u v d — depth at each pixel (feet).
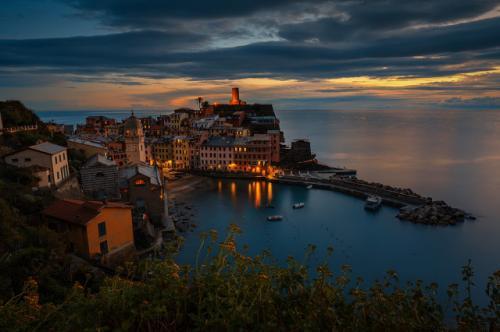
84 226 159.74
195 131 596.29
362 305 29.76
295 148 574.15
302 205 343.05
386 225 290.35
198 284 29.76
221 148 508.12
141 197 249.55
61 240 152.15
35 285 32.40
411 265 219.82
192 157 526.16
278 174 480.23
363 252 238.27
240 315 26.48
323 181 437.58
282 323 28.12
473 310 31.86
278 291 31.14
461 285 195.31
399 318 28.81
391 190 382.01
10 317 28.02
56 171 228.43
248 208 338.54
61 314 28.96
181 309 29.19
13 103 345.92
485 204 346.95
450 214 302.86
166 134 619.26
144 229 215.10
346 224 293.64
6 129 280.31
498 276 31.14
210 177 490.08
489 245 247.50
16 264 109.81
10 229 128.26
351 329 28.12
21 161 217.15
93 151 338.75
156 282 29.37
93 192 245.65
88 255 161.99
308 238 262.88
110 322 28.30
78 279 131.64
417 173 516.73
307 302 29.37
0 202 144.05
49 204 191.62
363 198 374.02
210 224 286.87
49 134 333.42
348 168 570.46
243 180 473.67
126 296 28.60
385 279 34.12
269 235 268.62
